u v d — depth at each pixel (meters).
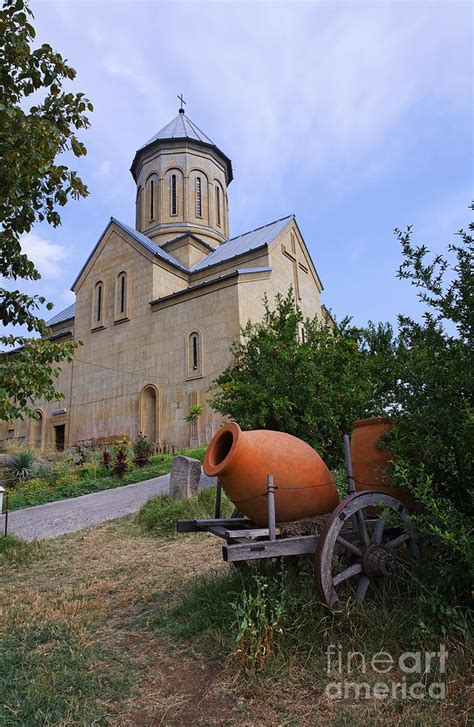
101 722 3.16
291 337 9.98
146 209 39.72
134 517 10.78
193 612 4.67
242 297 28.42
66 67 6.70
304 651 3.66
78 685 3.62
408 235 4.53
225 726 3.03
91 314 36.19
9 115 6.07
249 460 4.53
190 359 29.39
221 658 3.81
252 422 8.59
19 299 7.59
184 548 7.96
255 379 9.54
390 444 4.37
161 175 39.09
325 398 8.51
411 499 4.60
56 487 17.20
